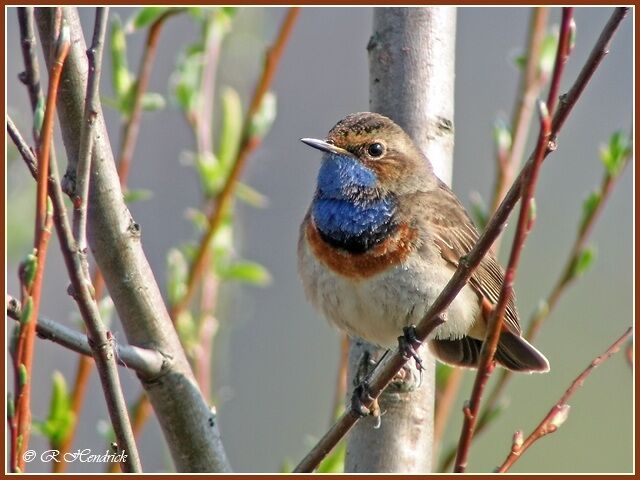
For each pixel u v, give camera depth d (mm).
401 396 10664
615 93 18609
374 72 11555
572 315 19578
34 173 7016
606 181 10852
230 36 14227
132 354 8883
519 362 11242
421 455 10664
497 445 18859
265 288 17250
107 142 8797
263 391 17031
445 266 10812
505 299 7078
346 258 10711
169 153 16516
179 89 11750
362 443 10625
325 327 17469
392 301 10578
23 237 12352
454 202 11359
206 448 9320
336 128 11281
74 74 8344
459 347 11469
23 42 6770
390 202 10883
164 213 16312
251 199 12102
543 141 6469
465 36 18844
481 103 18781
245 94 14234
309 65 17969
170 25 16281
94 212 8797
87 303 7141
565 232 19359
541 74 11555
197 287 12758
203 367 11234
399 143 11148
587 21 17969
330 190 11016
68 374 15203
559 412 7656
